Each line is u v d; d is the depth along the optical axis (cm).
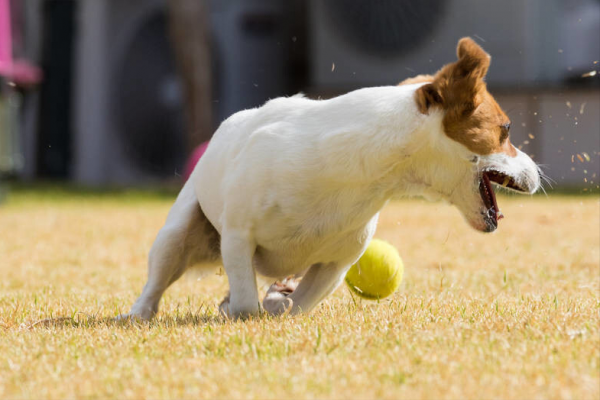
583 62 3388
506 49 3412
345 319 777
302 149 739
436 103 718
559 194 2922
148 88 3969
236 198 763
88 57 3997
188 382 555
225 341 671
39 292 1090
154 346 669
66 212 2420
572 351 620
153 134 4000
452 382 544
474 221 755
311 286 821
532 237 1698
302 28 4000
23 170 4434
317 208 749
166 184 3841
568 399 509
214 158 822
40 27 4297
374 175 730
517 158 753
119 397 530
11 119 2839
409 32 3494
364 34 3553
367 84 3578
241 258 771
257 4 3956
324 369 577
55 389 548
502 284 1127
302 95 817
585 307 847
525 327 713
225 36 3962
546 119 3369
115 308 941
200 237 879
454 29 3447
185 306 959
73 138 4334
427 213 2252
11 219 2181
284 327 723
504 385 539
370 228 791
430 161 736
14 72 3108
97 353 649
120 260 1460
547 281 1145
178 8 3522
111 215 2302
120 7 3944
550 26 3450
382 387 535
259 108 813
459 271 1269
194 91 3562
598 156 3331
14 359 634
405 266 1345
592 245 1561
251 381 555
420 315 808
